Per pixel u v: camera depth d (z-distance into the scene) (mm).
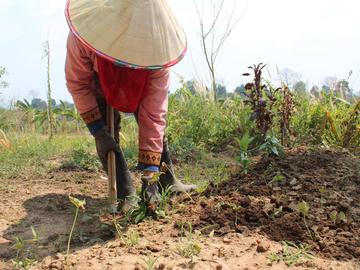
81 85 1559
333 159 2051
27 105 4301
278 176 1818
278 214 1579
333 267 1277
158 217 1585
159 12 1390
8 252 1439
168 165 1803
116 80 1484
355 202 1691
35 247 1471
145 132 1536
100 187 2131
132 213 1581
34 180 2264
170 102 3027
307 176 1861
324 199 1688
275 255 1323
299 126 2670
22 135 3676
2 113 4176
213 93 3465
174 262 1285
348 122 2512
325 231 1486
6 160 2660
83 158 2504
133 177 2230
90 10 1400
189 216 1603
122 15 1368
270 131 2455
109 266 1272
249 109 2752
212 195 1797
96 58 1473
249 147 2574
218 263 1279
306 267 1280
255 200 1687
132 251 1363
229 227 1508
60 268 1284
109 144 1581
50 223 1675
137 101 1522
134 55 1352
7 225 1660
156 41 1368
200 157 2553
